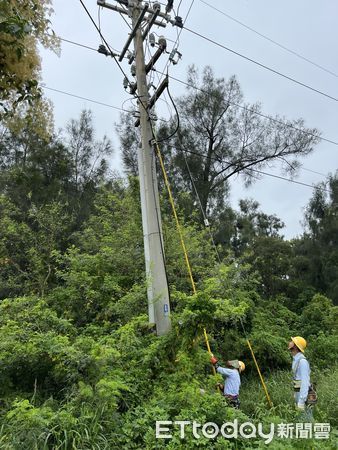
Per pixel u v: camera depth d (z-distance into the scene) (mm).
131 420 4938
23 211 14219
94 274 9305
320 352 11656
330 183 24688
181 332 6008
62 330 6727
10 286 11070
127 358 6176
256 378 9859
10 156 17391
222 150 19031
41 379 5883
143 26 8953
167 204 13164
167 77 8484
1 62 3287
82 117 18969
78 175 18047
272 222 32375
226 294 9680
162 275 7621
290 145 19062
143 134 8461
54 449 4078
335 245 23828
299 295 19875
